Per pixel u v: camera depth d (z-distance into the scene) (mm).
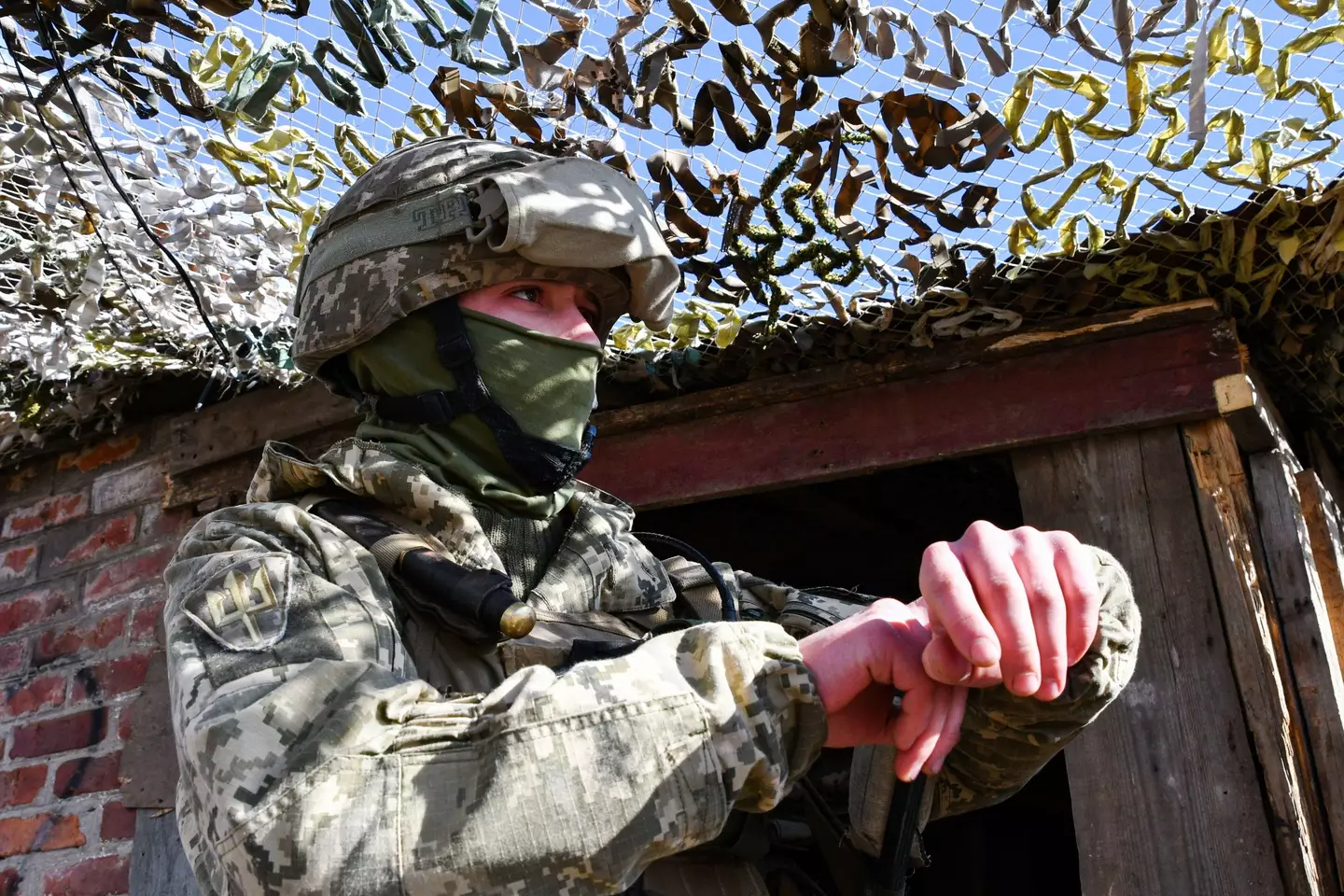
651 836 720
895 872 1044
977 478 2885
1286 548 1913
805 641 816
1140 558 1954
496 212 1177
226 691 788
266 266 2074
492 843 701
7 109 1697
